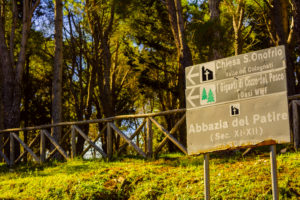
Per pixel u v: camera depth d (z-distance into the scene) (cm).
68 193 938
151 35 2380
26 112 2644
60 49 1644
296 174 828
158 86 2447
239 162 990
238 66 599
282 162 916
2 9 2139
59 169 1197
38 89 2817
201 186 854
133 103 3002
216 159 1061
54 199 925
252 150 1084
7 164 1511
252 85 583
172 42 2430
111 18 2156
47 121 2819
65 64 2661
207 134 612
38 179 1070
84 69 2845
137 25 2200
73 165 1215
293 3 1248
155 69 2530
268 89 568
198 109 628
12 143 1518
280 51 566
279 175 839
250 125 574
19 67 1878
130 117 1240
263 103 568
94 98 2783
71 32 2503
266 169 874
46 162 1384
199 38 1183
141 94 2905
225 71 611
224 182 847
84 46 2561
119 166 1110
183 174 949
